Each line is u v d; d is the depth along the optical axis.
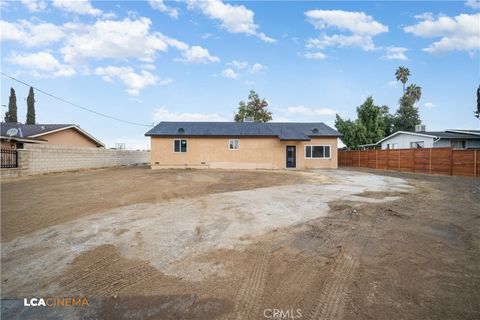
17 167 13.50
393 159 20.03
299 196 8.56
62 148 17.08
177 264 3.54
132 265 3.51
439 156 16.22
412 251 3.97
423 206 7.11
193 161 21.86
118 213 6.21
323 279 3.15
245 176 15.15
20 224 5.30
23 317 2.46
